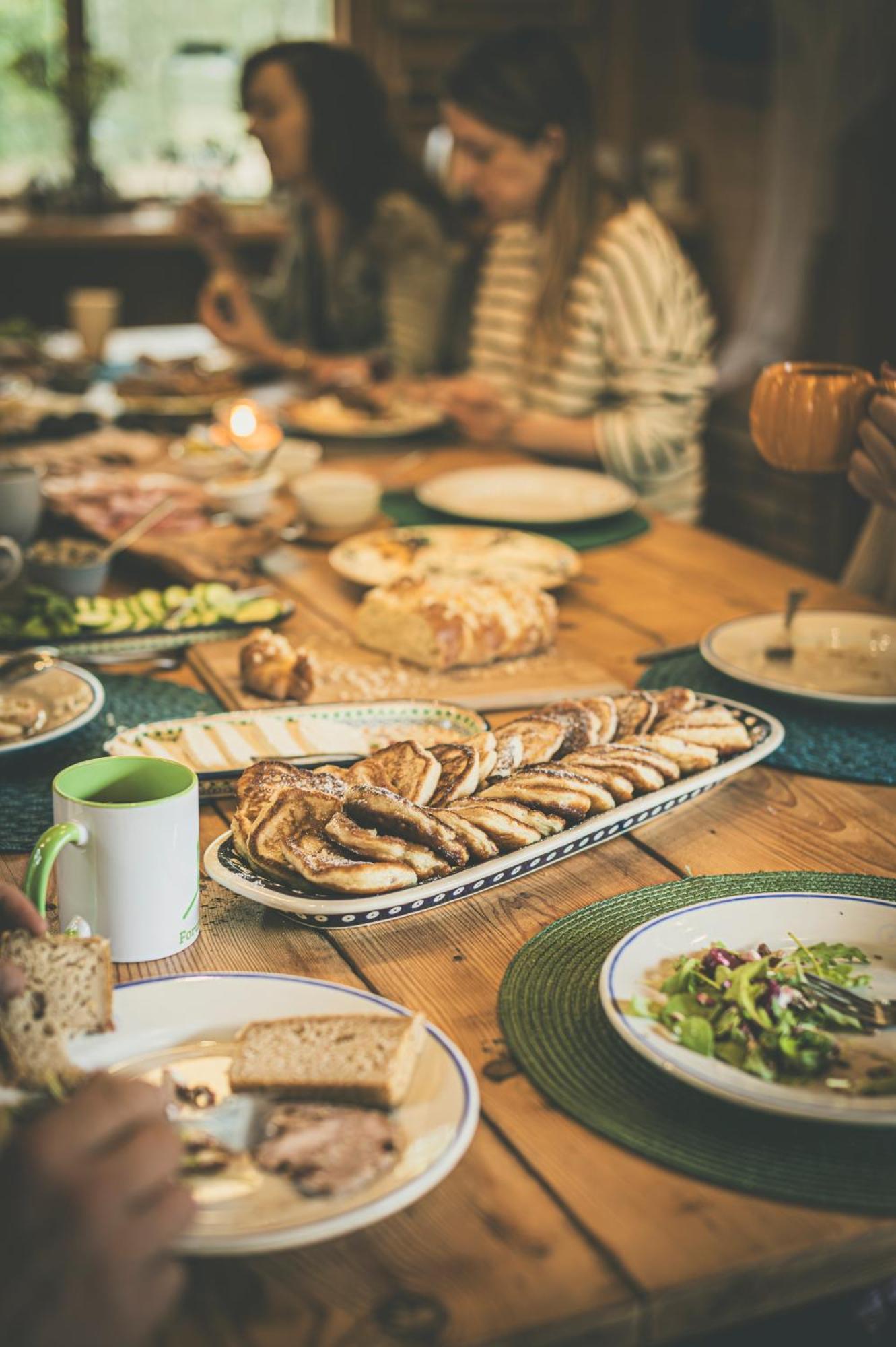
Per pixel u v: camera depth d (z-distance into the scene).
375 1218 0.72
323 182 3.57
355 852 1.05
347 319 3.76
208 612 1.78
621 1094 0.87
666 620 1.83
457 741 1.34
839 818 1.27
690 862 1.18
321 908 1.00
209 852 1.09
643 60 5.52
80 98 4.95
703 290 5.52
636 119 5.60
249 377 3.47
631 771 1.21
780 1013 0.89
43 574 1.85
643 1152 0.81
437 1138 0.78
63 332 5.07
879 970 0.97
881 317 4.71
